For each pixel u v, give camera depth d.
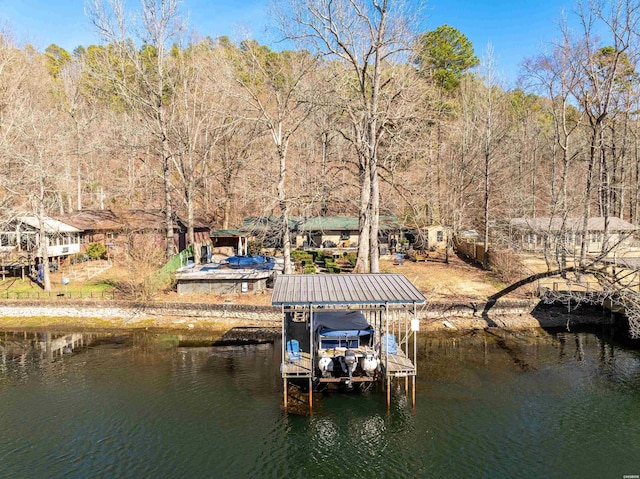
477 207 46.88
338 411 17.41
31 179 31.78
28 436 15.56
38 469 13.75
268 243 45.22
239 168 49.06
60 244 38.09
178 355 23.25
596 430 16.05
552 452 14.80
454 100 50.69
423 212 45.44
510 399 18.28
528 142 55.84
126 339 25.70
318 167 47.19
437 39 54.44
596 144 32.34
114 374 20.80
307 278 20.30
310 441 15.43
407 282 19.81
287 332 23.62
